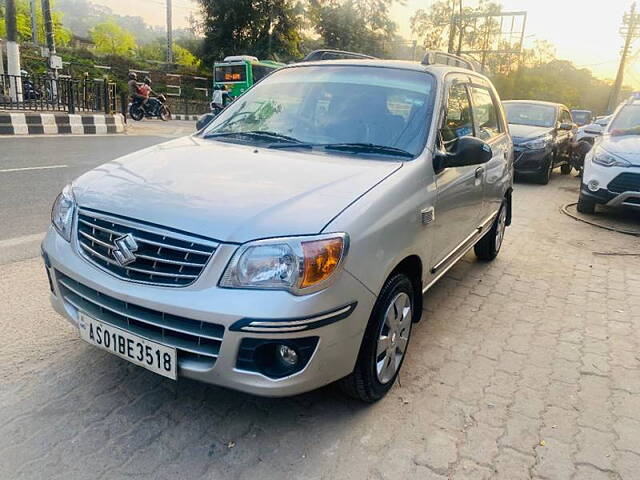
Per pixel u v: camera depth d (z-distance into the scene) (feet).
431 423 8.76
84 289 8.11
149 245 7.39
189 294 7.07
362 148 10.39
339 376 7.88
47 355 9.78
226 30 106.83
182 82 106.32
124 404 8.61
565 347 11.94
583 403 9.70
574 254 19.57
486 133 15.01
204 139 11.42
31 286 12.46
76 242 8.24
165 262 7.24
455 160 10.34
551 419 9.13
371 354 8.50
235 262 6.99
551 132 36.91
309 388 7.52
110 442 7.73
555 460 8.09
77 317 8.40
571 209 27.89
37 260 13.99
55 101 47.32
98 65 98.27
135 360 7.73
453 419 8.91
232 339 6.98
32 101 47.39
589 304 14.65
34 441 7.61
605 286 16.21
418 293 10.23
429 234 10.05
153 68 108.27
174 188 8.13
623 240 21.86
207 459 7.55
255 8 105.09
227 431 8.18
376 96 11.47
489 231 16.99
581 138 41.75
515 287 15.72
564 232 22.86
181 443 7.83
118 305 7.66
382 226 8.13
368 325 8.36
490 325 12.89
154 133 48.75
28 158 28.07
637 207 23.79
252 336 6.95
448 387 9.91
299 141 10.79
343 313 7.46
